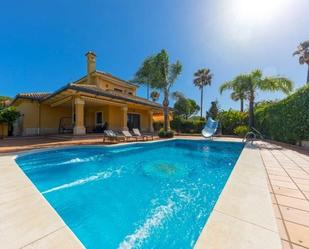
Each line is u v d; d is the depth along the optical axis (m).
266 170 4.55
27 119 15.48
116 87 20.53
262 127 15.16
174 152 10.28
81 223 3.05
